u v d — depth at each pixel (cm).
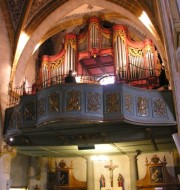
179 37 650
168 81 1219
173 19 639
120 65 1428
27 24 1417
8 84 1324
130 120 1013
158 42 1206
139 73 1381
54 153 1494
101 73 1694
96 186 1531
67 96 1034
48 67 1548
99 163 1562
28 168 1588
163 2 848
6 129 1228
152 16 1204
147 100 1075
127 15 1374
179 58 692
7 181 1231
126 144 1268
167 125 1053
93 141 1206
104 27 1684
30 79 1620
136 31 1661
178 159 1426
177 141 888
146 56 1416
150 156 1490
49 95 1059
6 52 1352
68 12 1459
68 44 1555
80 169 1584
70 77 1125
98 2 1387
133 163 1459
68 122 1038
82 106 1018
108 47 1516
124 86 1046
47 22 1448
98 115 1016
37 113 1098
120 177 1502
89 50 1518
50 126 1090
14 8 1405
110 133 1170
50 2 1423
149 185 1409
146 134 1139
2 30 1366
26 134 1204
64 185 1538
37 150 1404
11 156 1280
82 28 1742
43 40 1552
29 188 1562
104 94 1052
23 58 1420
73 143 1232
